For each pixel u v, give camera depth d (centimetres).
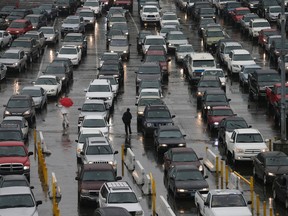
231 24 17425
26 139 9719
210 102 10750
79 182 7494
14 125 9369
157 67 12475
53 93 11669
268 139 9544
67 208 7331
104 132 9675
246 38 15862
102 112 10400
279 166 7931
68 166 8744
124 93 12150
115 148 9456
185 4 18938
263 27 15475
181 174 7600
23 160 8175
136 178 8112
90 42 15762
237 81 12769
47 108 11256
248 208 6769
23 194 6838
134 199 6812
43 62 14100
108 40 15050
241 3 18538
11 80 12756
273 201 7494
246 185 8006
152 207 7319
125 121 10000
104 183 7131
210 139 9819
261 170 8006
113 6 19075
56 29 16812
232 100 11625
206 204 6794
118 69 12662
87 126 9725
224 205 6719
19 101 10469
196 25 17412
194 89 12388
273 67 13325
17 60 13175
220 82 11725
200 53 13150
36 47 14300
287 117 10200
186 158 8194
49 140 9794
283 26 9094
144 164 8806
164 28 15900
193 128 10325
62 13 18762
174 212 7194
